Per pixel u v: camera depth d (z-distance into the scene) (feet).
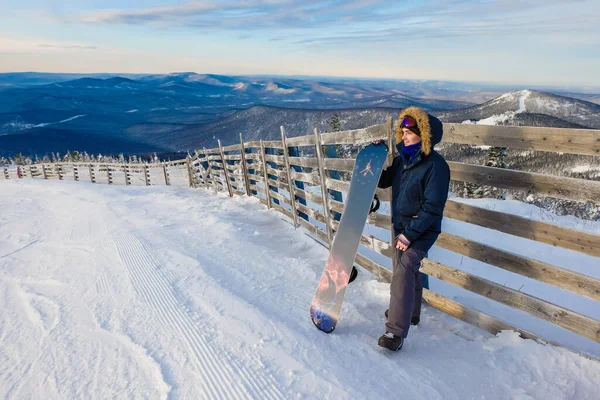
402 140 8.73
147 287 13.34
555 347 7.84
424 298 10.87
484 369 7.77
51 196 49.52
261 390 7.42
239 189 31.89
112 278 14.75
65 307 12.43
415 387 7.29
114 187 58.44
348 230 9.61
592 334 7.20
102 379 8.25
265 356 8.55
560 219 18.89
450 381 7.44
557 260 13.06
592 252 7.11
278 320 10.16
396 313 8.41
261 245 17.37
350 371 7.85
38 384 8.29
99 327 10.72
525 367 7.63
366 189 9.56
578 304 9.99
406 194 8.48
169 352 9.04
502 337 8.59
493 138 8.48
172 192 44.27
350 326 9.87
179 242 18.85
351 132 12.22
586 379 7.04
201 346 9.17
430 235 8.30
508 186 8.39
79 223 28.04
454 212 9.82
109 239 21.16
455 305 9.89
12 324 11.52
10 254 20.83
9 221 32.35
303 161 17.19
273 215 22.62
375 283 12.28
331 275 9.71
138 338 9.87
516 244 14.89
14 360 9.39
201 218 24.14
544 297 10.54
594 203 7.03
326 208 15.19
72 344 9.91
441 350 8.58
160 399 7.39
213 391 7.50
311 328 9.74
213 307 11.23
